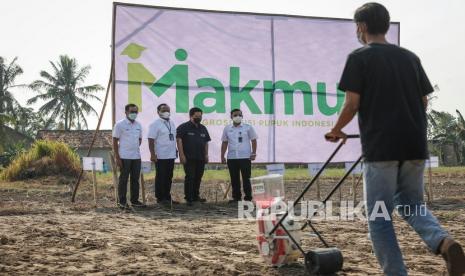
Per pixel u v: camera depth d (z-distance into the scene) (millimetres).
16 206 12422
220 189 18266
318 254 4914
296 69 14422
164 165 12359
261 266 5387
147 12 13414
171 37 13578
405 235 7637
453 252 3830
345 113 4039
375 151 3988
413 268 5348
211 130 13766
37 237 7352
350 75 4039
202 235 7793
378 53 4062
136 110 12008
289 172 33281
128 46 13258
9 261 5621
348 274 5031
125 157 11844
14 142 58562
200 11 13797
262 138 14148
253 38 14156
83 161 12359
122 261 5723
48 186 21031
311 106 14477
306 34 14516
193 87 13688
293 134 14344
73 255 6090
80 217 10188
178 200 14117
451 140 56156
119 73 13180
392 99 4000
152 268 5363
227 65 13953
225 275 5027
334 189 4773
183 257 5922
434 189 18625
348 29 14789
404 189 4203
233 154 12945
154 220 9789
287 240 5223
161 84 13445
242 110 14023
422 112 4141
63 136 54250
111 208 11953
